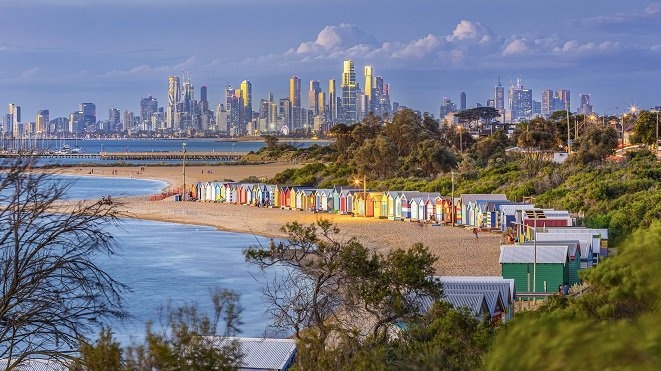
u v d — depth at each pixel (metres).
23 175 17.55
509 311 44.56
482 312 40.06
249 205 142.38
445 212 107.50
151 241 99.00
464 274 68.19
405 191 122.62
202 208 138.12
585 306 17.70
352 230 102.44
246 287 65.38
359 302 30.11
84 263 17.98
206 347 17.84
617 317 14.93
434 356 23.44
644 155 125.00
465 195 107.56
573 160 127.50
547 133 162.50
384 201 116.38
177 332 17.80
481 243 88.50
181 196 154.50
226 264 79.38
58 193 18.12
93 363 17.31
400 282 29.48
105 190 180.25
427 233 98.62
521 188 114.81
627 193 95.12
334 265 29.28
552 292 56.31
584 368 10.02
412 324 29.22
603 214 87.38
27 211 17.45
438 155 151.00
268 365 33.91
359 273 29.34
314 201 129.75
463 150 199.12
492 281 45.47
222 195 149.00
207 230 111.38
